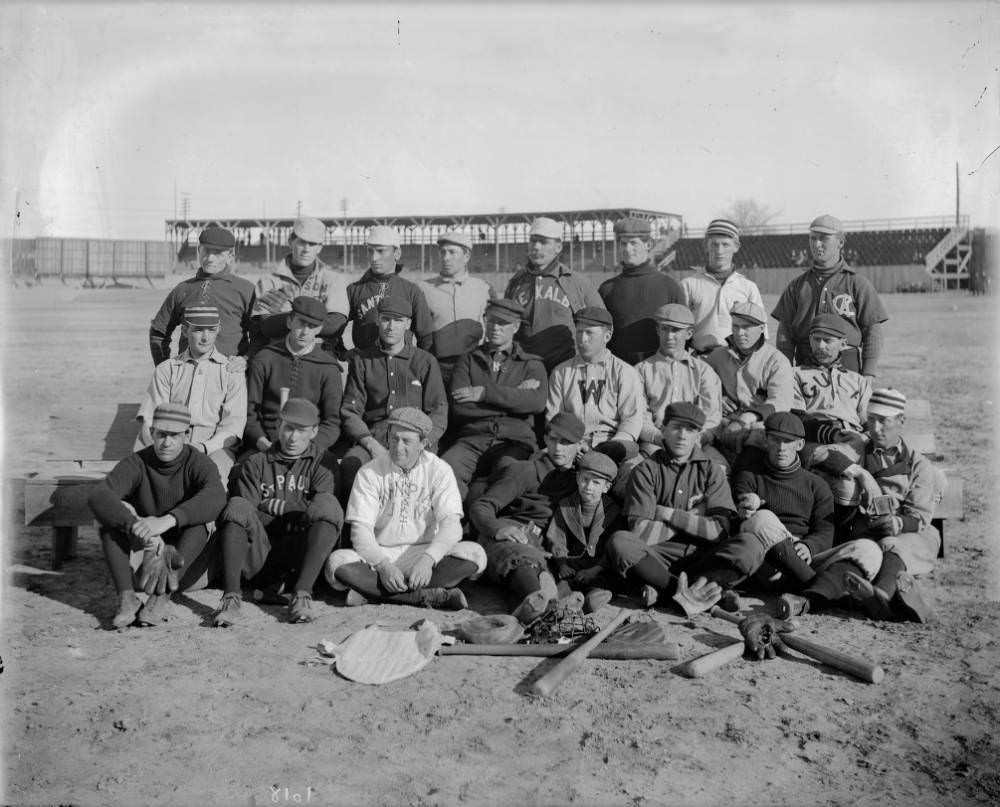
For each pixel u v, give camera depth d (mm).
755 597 6602
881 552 6301
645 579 6289
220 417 7258
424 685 5086
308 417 6473
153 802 3898
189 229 49750
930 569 6582
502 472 6824
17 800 3859
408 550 6480
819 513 6504
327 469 6641
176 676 5156
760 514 6348
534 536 6719
